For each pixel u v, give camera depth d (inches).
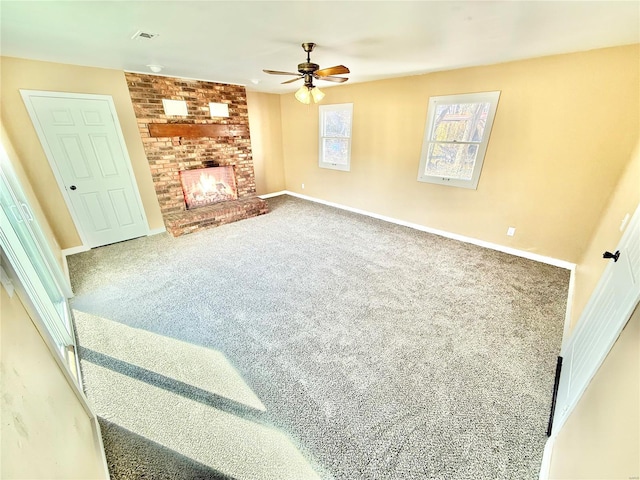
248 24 78.6
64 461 37.3
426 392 69.8
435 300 106.4
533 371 75.4
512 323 93.8
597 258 91.5
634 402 29.5
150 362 78.6
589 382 47.4
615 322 47.1
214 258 139.9
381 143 183.6
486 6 66.7
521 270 128.0
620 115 103.6
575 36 88.2
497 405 66.4
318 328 92.2
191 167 183.8
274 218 200.2
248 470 54.5
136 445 58.4
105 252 146.2
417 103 158.9
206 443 59.0
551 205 127.0
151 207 169.9
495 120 133.2
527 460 55.4
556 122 117.5
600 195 113.7
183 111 171.9
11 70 114.7
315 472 54.1
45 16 72.5
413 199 178.5
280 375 74.9
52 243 117.0
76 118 134.3
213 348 83.9
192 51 107.4
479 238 155.0
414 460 55.7
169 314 98.6
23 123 120.6
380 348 83.9
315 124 220.1
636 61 97.0
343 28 82.2
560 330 90.5
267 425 62.5
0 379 27.4
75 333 89.0
